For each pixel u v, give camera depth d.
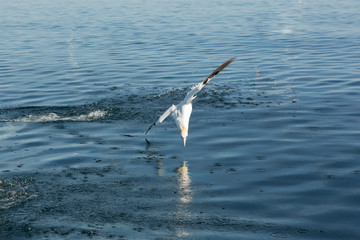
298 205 11.86
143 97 22.61
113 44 36.66
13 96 22.92
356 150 15.13
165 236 10.73
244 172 13.90
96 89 24.09
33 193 12.95
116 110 20.61
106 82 25.55
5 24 47.84
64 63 30.22
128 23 47.62
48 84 25.19
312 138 16.36
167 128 18.23
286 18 50.12
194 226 11.10
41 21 49.78
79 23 47.97
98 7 62.59
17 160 15.18
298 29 42.59
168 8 60.50
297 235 10.55
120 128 18.33
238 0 70.19
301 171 13.78
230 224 11.12
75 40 38.47
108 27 45.16
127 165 14.70
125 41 37.81
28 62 30.59
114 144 16.56
